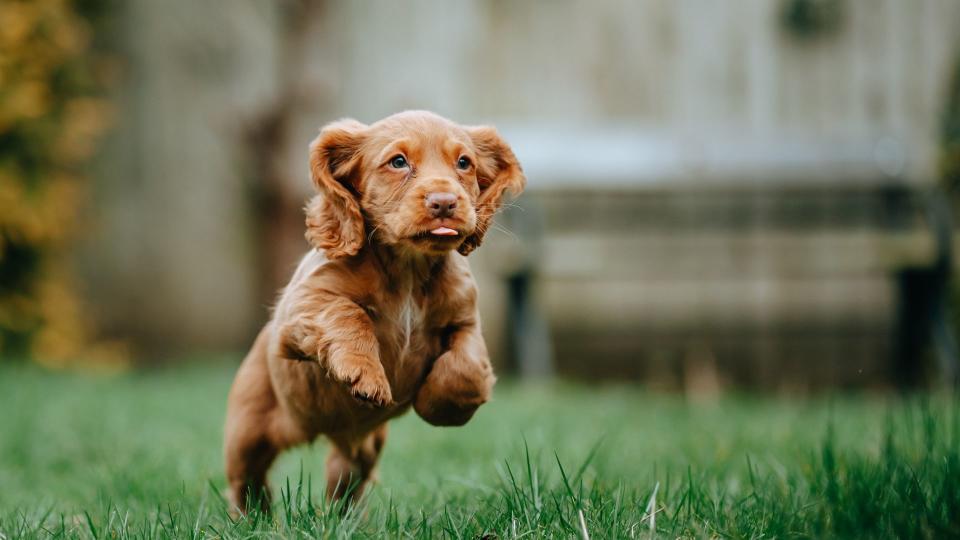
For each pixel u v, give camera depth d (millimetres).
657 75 11070
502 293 10992
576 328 10938
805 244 9969
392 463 5164
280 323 3562
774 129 10977
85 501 4242
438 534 3215
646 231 10445
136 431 6477
